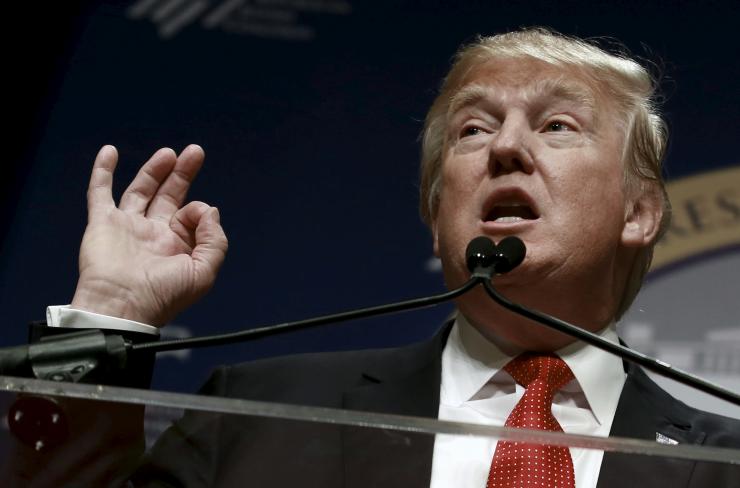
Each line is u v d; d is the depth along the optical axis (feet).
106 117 14.90
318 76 15.01
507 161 8.75
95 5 15.35
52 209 14.49
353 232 14.21
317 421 5.57
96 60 15.14
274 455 5.69
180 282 8.45
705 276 13.51
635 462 6.38
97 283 8.27
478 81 9.34
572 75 9.24
